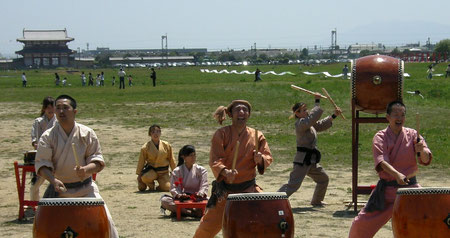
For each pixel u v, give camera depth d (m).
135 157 19.11
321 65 145.88
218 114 7.85
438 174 15.72
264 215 6.71
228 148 7.75
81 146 8.16
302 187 14.28
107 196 13.49
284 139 22.47
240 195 6.81
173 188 11.54
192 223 10.86
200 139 22.88
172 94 46.06
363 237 8.24
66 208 6.63
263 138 7.86
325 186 12.23
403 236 7.13
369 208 8.21
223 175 7.57
